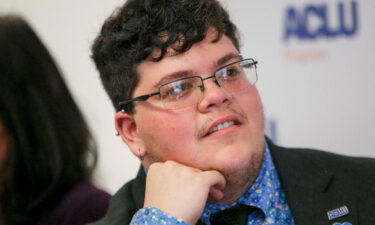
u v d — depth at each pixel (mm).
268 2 5832
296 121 5871
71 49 5914
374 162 3133
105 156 5816
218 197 2811
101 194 3369
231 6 5797
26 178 3193
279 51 5848
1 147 3154
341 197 2893
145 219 2717
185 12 2758
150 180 2859
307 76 5820
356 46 5699
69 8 5934
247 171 2760
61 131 3246
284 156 3100
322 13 5746
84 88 5824
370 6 5645
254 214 2898
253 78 2885
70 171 3283
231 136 2721
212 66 2746
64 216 3213
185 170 2797
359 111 5742
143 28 2783
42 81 3215
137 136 3029
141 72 2840
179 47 2717
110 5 5734
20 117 3129
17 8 5973
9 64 3135
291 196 2928
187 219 2693
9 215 3205
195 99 2740
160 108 2793
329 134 5824
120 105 2957
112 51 2973
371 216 2793
